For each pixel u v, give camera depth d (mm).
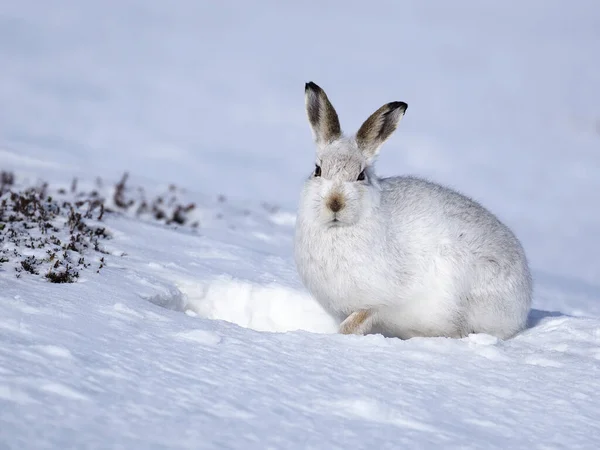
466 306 14914
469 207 15445
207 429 8078
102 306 12492
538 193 59219
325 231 14039
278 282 17547
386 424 8977
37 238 16844
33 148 44562
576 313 22234
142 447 7410
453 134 85625
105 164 51906
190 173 55688
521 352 13219
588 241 44125
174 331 11773
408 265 14391
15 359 9109
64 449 7113
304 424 8625
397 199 14867
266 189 53812
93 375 9094
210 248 20266
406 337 15617
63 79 99812
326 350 11859
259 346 11617
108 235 19047
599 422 9852
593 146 86562
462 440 8750
